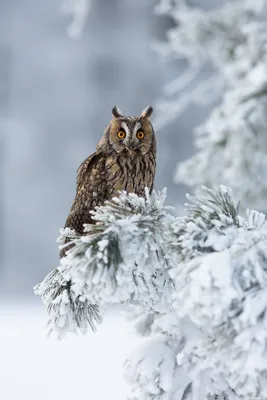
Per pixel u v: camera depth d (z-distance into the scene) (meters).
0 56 49.84
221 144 11.94
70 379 15.84
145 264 5.07
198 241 4.94
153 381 5.69
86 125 48.47
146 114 7.55
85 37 49.22
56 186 47.66
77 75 49.22
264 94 11.73
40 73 49.56
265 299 4.61
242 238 4.84
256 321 4.58
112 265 4.91
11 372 16.64
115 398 14.05
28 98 49.25
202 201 5.28
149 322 6.38
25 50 49.94
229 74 12.59
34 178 47.72
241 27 14.26
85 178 7.26
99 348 18.95
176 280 4.67
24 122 48.81
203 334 5.23
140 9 48.88
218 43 14.36
